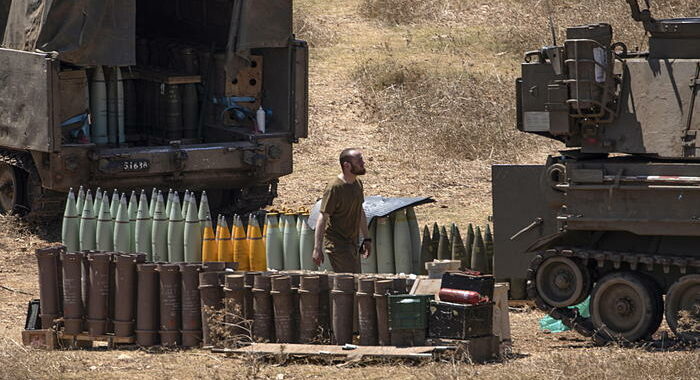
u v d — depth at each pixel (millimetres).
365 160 84625
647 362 38781
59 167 62906
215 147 65500
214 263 44188
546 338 46969
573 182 44281
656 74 43438
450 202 74438
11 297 55875
